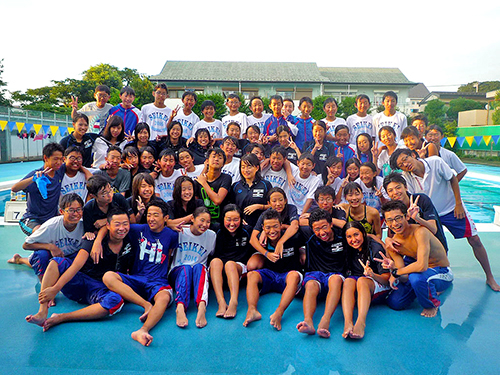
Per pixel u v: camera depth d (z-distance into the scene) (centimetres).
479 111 2897
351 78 3366
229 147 485
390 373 232
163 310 299
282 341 273
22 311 318
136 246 346
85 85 3216
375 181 475
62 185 428
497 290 370
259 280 345
